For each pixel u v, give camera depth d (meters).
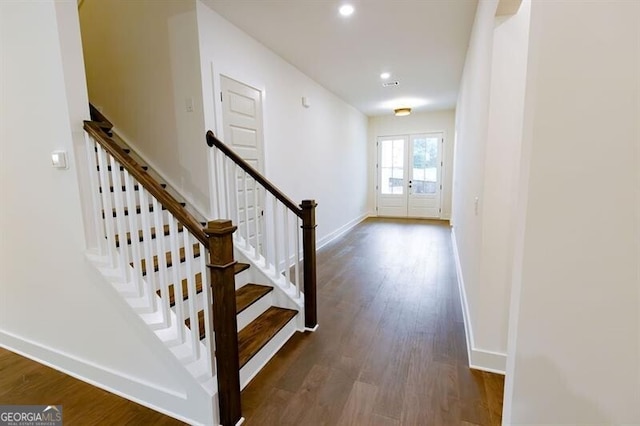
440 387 1.90
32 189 1.94
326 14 2.83
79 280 1.91
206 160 2.78
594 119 0.75
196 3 2.60
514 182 1.89
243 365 1.85
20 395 1.90
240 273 2.57
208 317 1.60
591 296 0.79
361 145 7.68
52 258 1.98
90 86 3.23
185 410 1.68
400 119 8.06
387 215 8.53
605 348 0.76
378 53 3.73
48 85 1.75
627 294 0.72
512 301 1.11
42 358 2.20
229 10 2.75
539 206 0.88
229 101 3.02
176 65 2.77
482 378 1.98
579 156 0.79
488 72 1.94
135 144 3.08
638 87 0.68
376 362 2.16
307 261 2.51
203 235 1.50
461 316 2.83
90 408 1.79
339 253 4.91
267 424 1.64
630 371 0.72
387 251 5.02
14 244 2.11
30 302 2.16
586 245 0.79
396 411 1.72
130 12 2.89
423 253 4.89
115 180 1.71
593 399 0.80
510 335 1.14
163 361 1.71
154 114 2.95
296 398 1.82
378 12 2.77
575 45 0.78
